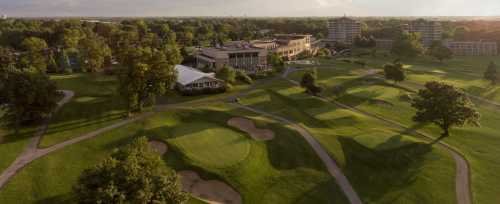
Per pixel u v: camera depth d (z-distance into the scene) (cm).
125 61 8838
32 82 7956
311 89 11231
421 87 12631
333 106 10281
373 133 8012
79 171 6384
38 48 16362
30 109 7962
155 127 8019
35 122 8262
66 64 13975
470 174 6425
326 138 7706
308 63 17375
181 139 7369
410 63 18675
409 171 6544
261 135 7825
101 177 4119
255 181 6197
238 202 5772
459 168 6625
